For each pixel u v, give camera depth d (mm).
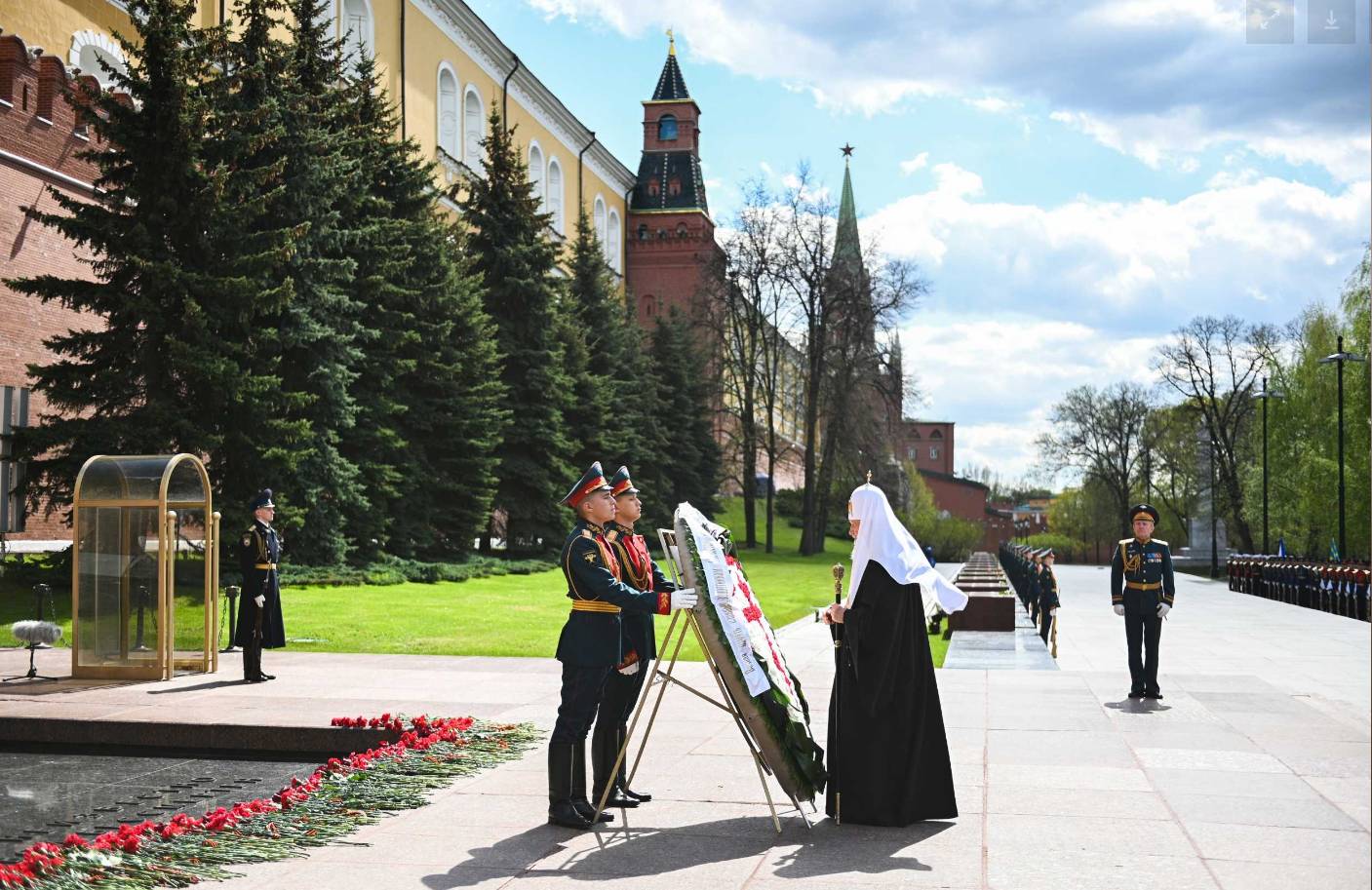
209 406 25234
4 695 12688
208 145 26188
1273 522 59750
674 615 7172
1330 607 32125
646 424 58688
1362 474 49438
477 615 23828
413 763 8719
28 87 29047
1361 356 49781
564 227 78000
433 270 36188
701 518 7500
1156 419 91562
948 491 139125
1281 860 6281
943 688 13289
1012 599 22953
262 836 6824
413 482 34656
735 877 6035
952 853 6461
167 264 24141
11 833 7656
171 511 14961
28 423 28578
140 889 5910
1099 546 112688
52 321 29656
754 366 69562
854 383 65375
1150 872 6055
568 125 77938
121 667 14227
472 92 63500
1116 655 19125
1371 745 5172
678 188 92688
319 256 29266
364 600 26219
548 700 12234
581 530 7359
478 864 6332
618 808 7617
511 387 42219
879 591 7188
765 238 66625
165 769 9766
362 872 6188
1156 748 9555
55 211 29781
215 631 15047
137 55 25156
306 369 28781
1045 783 8219
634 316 65500
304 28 32781
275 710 11320
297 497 28812
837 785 7184
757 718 7078
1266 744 9727
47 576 24031
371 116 36438
